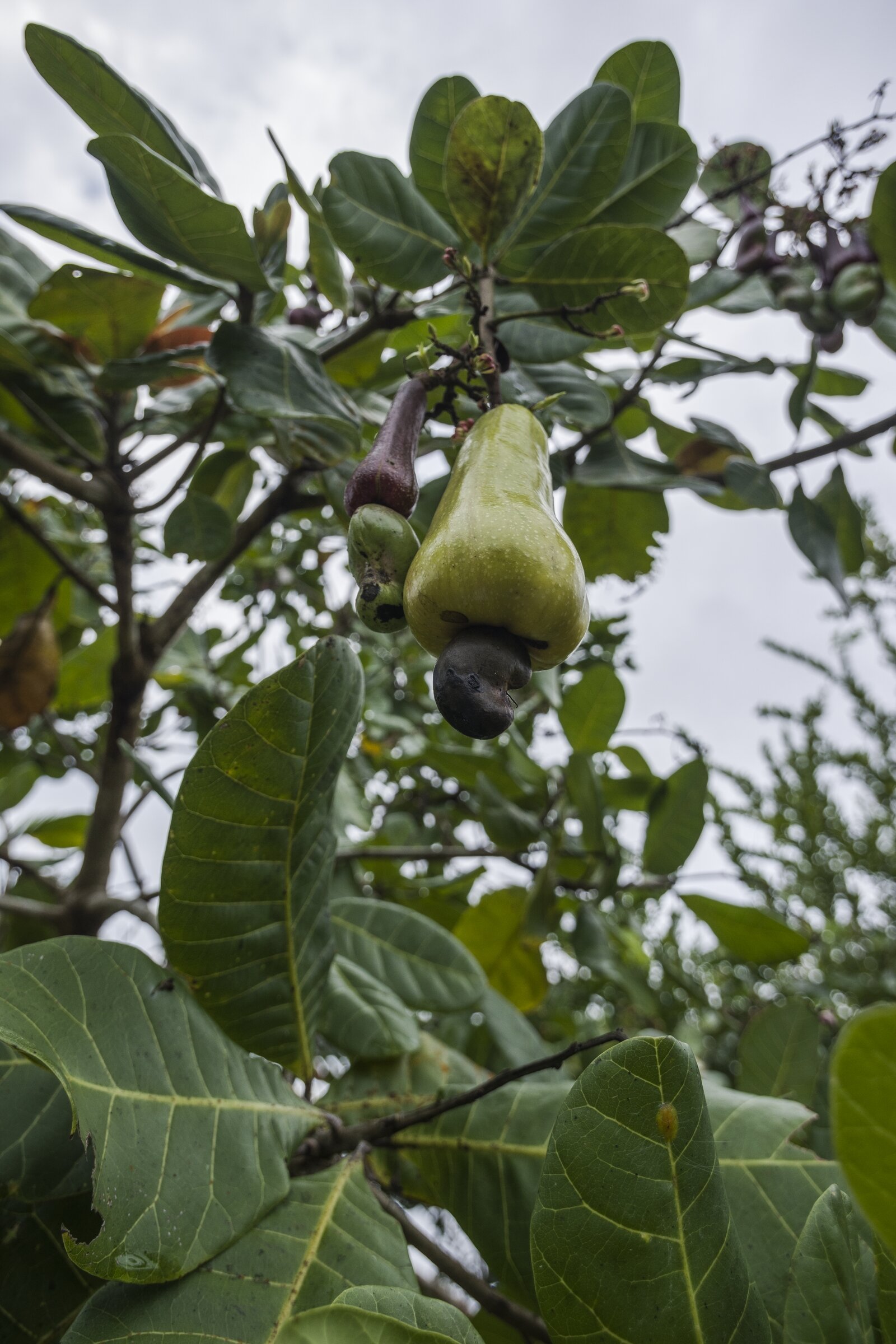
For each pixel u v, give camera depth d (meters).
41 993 0.89
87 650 2.80
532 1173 1.15
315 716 1.06
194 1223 0.87
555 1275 0.79
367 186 1.63
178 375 1.80
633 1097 0.81
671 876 2.19
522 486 0.90
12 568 2.55
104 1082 0.88
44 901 2.64
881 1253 0.80
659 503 2.41
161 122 1.57
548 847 2.21
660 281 1.47
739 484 2.07
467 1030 1.79
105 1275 0.78
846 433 2.39
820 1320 0.79
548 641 0.87
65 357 1.92
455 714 0.82
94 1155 0.82
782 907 3.14
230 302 2.10
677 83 2.01
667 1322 0.77
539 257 1.68
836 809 3.29
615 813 2.56
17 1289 0.92
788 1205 1.01
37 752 3.09
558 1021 2.94
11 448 1.76
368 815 2.42
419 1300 0.80
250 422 2.13
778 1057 1.75
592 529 2.47
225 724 1.02
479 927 2.23
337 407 1.57
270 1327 0.82
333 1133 1.13
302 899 1.15
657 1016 2.16
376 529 0.93
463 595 0.84
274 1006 1.14
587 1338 0.77
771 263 2.15
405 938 1.61
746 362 2.16
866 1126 0.54
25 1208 0.97
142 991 1.00
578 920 2.19
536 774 2.36
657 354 2.08
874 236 1.51
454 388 1.11
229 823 1.06
